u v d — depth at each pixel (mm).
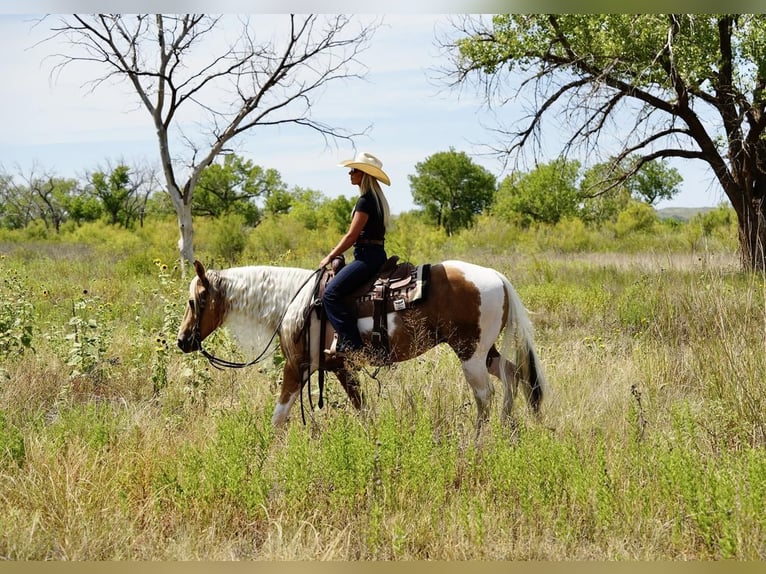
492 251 30844
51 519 4926
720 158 20359
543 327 12008
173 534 4898
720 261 8727
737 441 5805
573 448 5332
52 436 6199
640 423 6109
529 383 6512
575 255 27750
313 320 6594
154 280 17719
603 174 21516
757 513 4461
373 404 6453
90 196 68438
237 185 63719
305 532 4887
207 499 5082
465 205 73688
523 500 4781
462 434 6180
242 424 5836
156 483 5309
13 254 31188
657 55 18500
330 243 31625
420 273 6438
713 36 19406
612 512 4730
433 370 7336
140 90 18875
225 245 28953
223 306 6977
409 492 5105
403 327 6398
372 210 6457
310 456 5398
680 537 4574
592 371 7891
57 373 8391
